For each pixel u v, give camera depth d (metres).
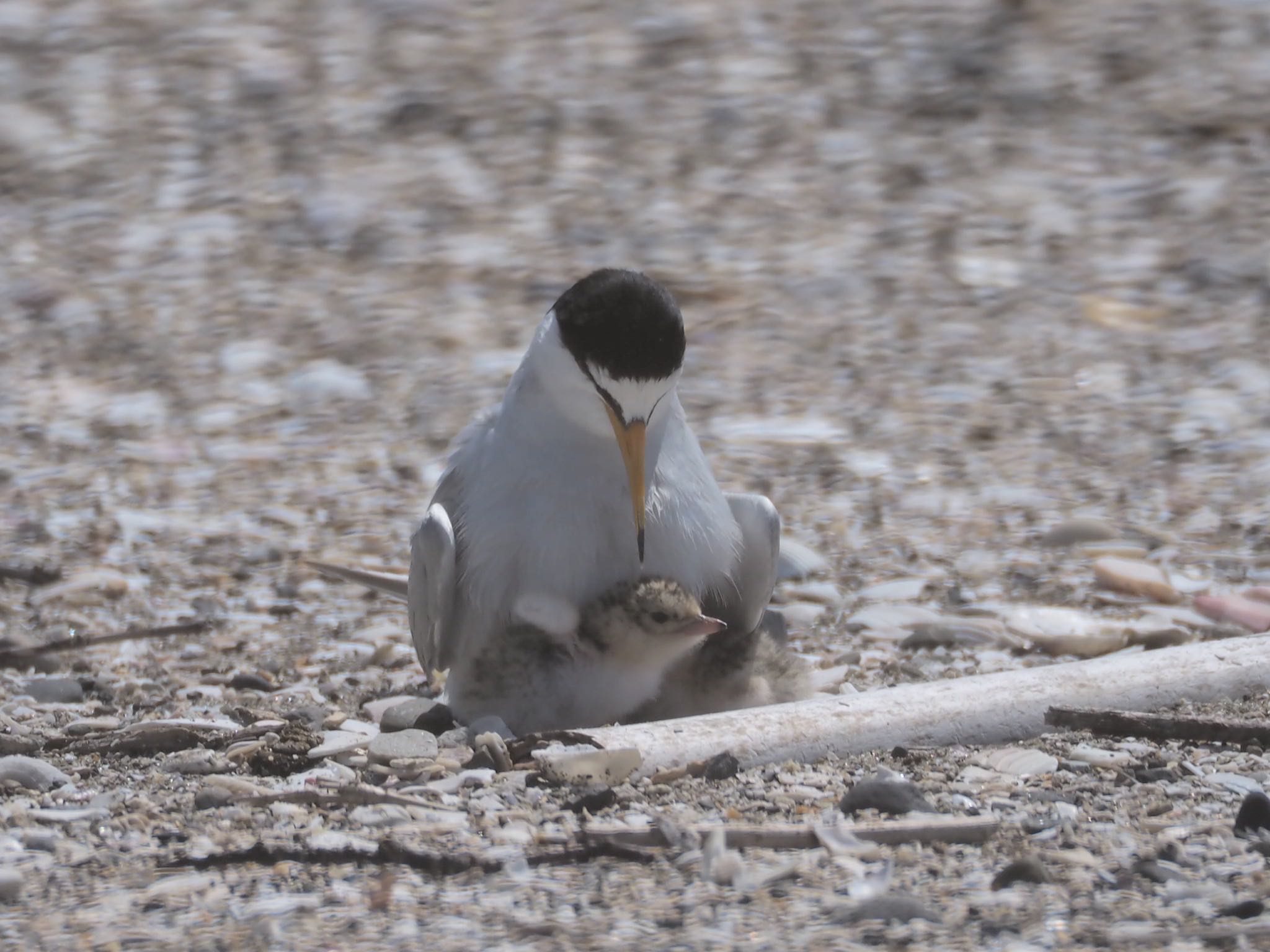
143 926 5.27
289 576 11.34
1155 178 18.50
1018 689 7.43
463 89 20.36
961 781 6.68
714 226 17.86
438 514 7.95
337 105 20.12
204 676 9.42
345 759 7.18
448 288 16.80
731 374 14.99
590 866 5.74
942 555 11.54
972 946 5.02
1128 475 12.91
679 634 7.52
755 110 19.94
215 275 17.08
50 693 8.84
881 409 14.27
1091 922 5.19
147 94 20.31
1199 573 11.12
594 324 7.67
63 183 18.70
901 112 19.91
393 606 10.85
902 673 9.25
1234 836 6.00
